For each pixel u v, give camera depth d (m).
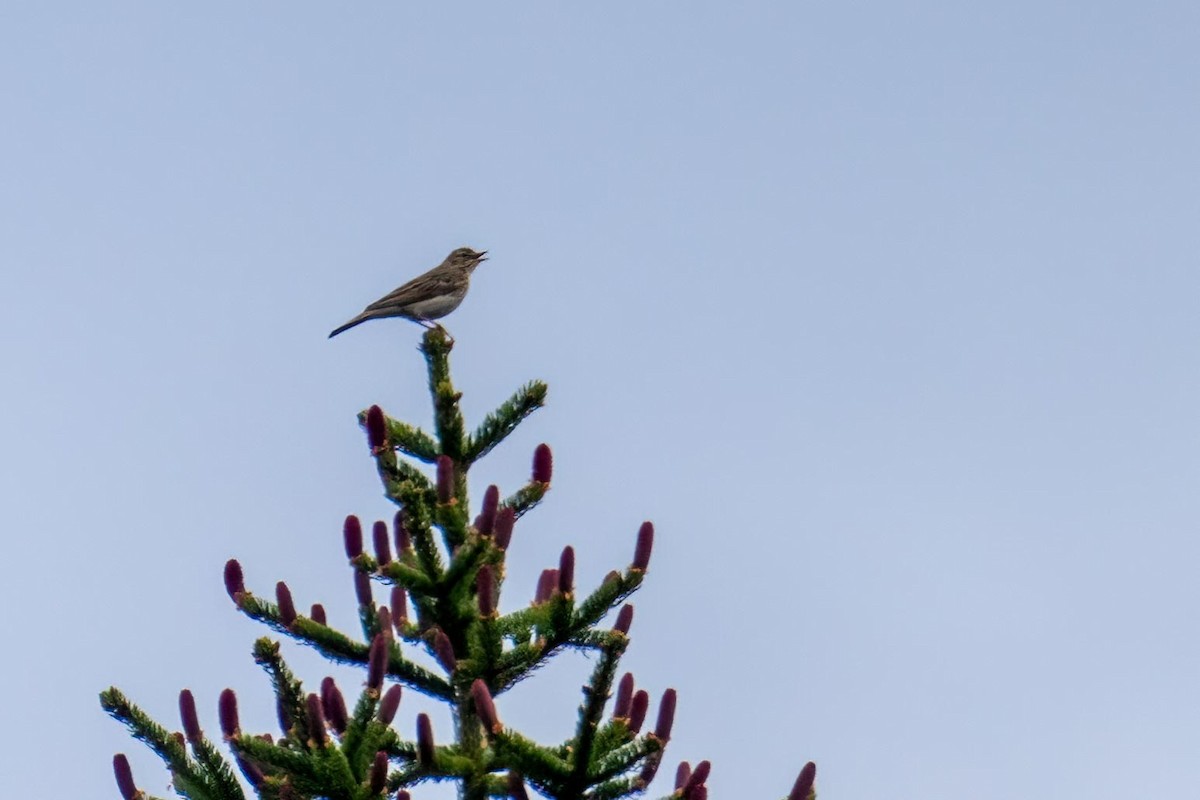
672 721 13.64
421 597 14.52
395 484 14.21
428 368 15.27
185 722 13.59
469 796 13.41
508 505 15.01
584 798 13.54
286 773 13.20
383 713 13.23
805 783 13.30
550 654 14.23
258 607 14.59
